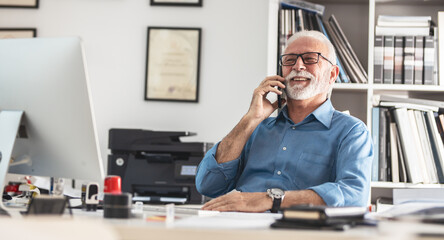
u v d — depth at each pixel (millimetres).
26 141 1477
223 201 1764
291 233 900
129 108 3230
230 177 2156
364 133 2043
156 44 3229
